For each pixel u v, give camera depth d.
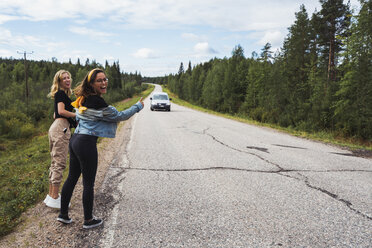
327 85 16.56
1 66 94.06
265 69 26.03
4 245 2.41
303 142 8.52
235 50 38.78
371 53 12.99
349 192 3.81
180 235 2.55
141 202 3.38
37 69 93.19
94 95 2.50
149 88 161.88
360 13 13.15
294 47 23.91
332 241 2.47
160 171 4.81
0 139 13.40
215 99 39.91
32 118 20.62
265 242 2.44
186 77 88.75
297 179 4.40
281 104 21.17
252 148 7.12
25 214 3.13
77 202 3.36
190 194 3.67
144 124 12.79
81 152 2.48
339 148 7.64
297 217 2.98
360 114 12.89
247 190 3.84
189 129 10.98
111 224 2.78
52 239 2.48
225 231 2.64
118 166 5.16
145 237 2.51
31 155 7.86
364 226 2.78
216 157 5.96
